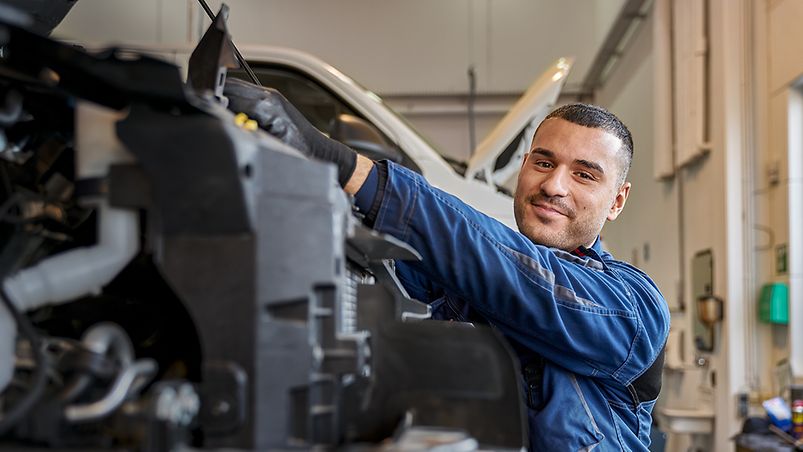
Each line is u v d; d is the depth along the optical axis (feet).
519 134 10.97
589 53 23.41
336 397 2.46
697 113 14.29
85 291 2.53
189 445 2.29
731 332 12.96
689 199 15.55
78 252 2.48
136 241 2.50
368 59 23.48
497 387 2.75
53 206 2.86
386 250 3.11
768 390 12.82
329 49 23.40
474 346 2.81
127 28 19.47
